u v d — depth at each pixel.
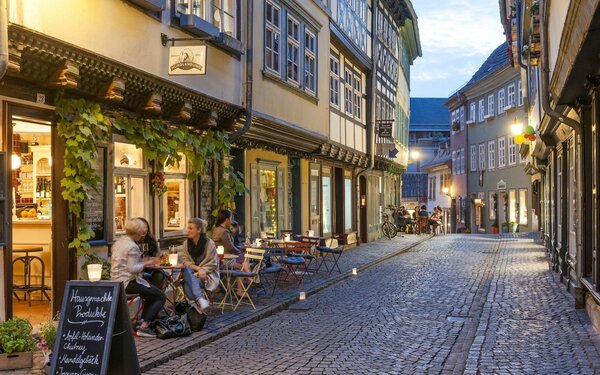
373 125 27.81
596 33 6.78
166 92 10.91
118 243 8.86
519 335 9.42
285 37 16.86
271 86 15.86
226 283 12.58
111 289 6.27
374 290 14.48
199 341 8.76
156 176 11.52
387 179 35.66
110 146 10.23
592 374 7.21
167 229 12.26
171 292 11.41
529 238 32.66
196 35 12.02
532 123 23.91
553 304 12.09
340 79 23.41
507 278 16.30
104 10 9.31
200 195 13.29
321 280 15.59
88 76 9.09
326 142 20.48
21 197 10.50
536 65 19.12
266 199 17.80
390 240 31.27
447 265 19.94
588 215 11.30
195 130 12.84
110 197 10.25
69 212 9.30
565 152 14.42
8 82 8.04
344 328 10.17
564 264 14.84
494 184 46.31
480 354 8.23
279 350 8.59
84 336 6.20
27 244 10.48
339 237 20.66
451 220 58.31
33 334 8.16
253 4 14.65
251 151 16.53
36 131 9.88
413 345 9.01
